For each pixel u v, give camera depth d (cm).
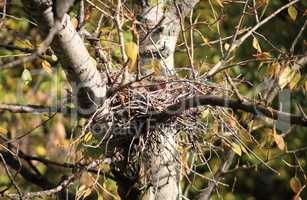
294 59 1045
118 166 993
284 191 2502
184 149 1003
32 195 977
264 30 1920
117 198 1002
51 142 1421
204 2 1311
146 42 1005
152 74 892
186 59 1547
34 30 1143
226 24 1795
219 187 1195
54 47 848
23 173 1117
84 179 1020
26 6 777
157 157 974
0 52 1124
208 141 1020
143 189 996
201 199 1169
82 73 871
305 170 2172
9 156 1106
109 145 964
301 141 2138
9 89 1592
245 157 1292
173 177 997
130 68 873
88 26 1134
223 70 1009
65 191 1108
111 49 1049
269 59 1034
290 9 1094
